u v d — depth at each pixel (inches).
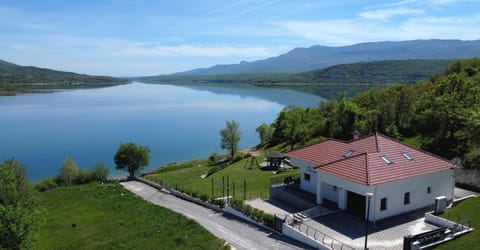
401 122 2691.9
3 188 1341.0
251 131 4618.6
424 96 2682.1
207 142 3954.2
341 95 3051.2
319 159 1464.1
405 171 1256.8
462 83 2249.0
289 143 3147.1
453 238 1025.5
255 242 1127.0
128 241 1233.4
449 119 2034.9
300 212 1285.7
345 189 1243.8
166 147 3742.6
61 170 2417.6
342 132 2758.4
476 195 1409.9
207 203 1651.1
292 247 1071.0
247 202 1521.9
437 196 1347.2
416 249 948.6
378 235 1087.0
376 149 1362.0
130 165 2532.0
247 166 2491.4
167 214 1520.7
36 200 1502.2
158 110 6742.1
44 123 4995.1
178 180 2375.7
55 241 1283.2
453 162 1508.4
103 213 1616.6
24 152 3390.7
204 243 1146.0
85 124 5017.2
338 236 1085.1
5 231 989.2
